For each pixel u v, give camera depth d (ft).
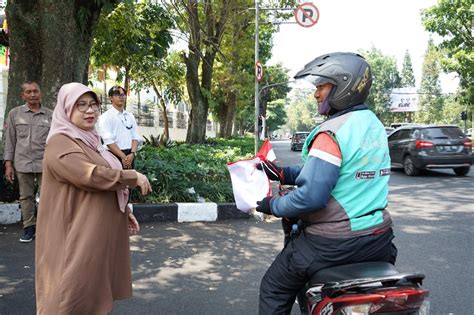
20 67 20.86
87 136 8.04
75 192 7.71
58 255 7.60
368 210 7.08
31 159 16.46
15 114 16.63
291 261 7.45
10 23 20.74
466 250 17.17
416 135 42.04
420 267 15.14
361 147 6.95
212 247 17.04
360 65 7.27
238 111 123.13
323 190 6.72
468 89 89.45
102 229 7.75
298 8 38.93
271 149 8.60
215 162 29.45
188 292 12.75
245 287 13.19
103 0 22.16
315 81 7.38
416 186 35.17
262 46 81.00
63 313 7.37
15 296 12.03
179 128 100.48
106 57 37.11
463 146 40.93
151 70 44.55
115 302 11.96
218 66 64.08
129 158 19.47
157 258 15.65
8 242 16.62
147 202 21.74
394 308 6.40
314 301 7.23
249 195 8.09
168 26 38.34
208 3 48.70
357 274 6.67
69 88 7.89
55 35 20.44
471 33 83.05
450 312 11.59
